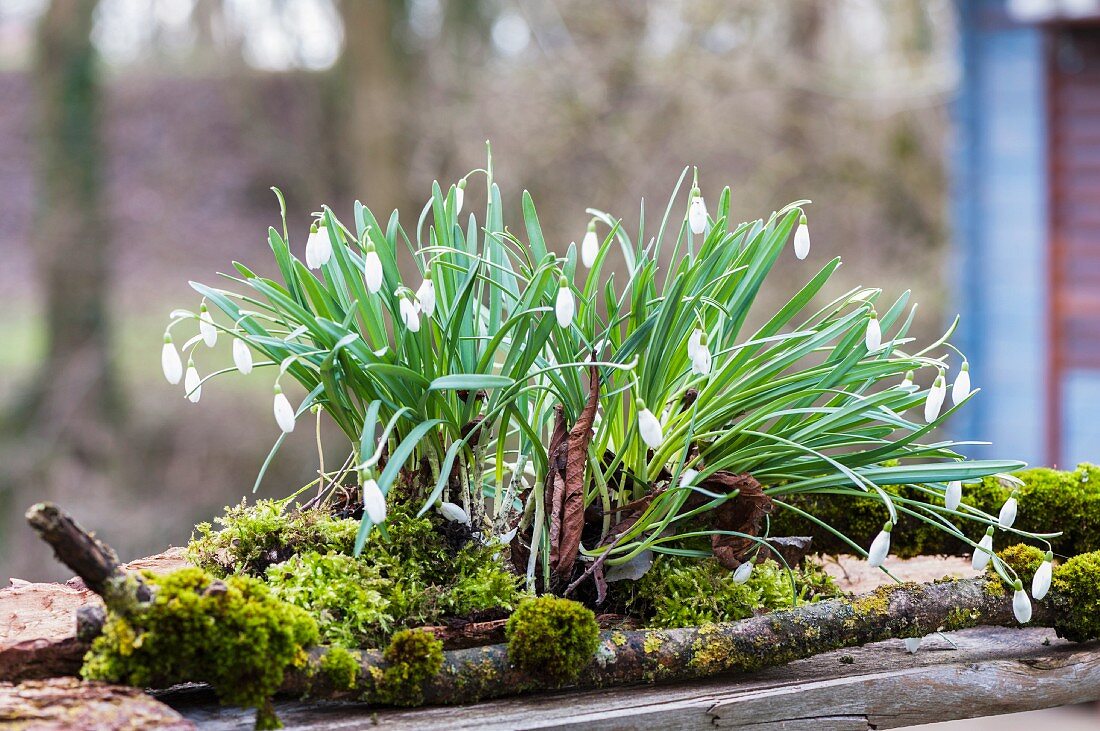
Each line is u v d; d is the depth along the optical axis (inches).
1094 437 189.8
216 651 60.6
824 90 252.2
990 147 192.4
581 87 250.7
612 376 67.0
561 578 65.9
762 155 253.4
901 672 65.3
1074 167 189.3
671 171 249.0
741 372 67.1
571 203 249.3
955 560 76.6
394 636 62.5
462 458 65.9
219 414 264.8
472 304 66.8
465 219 256.8
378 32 275.4
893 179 254.5
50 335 281.0
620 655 63.7
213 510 261.0
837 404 69.0
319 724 61.7
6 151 379.6
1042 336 190.9
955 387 64.2
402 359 65.0
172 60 336.5
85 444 269.0
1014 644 68.6
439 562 65.6
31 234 322.3
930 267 247.9
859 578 74.2
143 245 335.9
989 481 72.8
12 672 61.7
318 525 66.0
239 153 349.1
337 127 306.3
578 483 64.9
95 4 288.5
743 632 64.4
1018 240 191.8
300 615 61.9
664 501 65.4
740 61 251.9
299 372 65.7
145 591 60.4
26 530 258.5
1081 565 67.1
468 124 258.2
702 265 66.7
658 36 257.1
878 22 262.2
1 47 402.3
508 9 271.3
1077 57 188.5
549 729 61.6
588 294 65.6
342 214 307.6
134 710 59.6
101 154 291.0
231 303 65.0
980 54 191.6
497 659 63.0
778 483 68.0
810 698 64.1
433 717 62.1
